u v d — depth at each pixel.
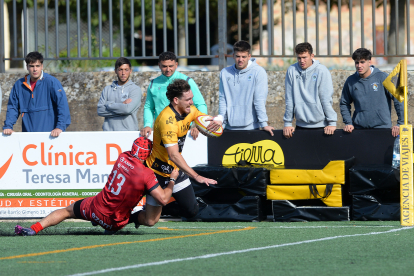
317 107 23.80
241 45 23.92
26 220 24.52
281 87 30.12
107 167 24.30
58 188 24.50
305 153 24.05
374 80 23.45
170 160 17.39
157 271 12.23
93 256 14.14
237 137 24.44
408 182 19.55
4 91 31.70
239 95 24.42
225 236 17.91
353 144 23.67
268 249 15.09
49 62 33.88
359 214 22.12
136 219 18.52
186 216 19.00
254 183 22.73
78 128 31.28
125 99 25.11
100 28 30.83
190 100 17.08
